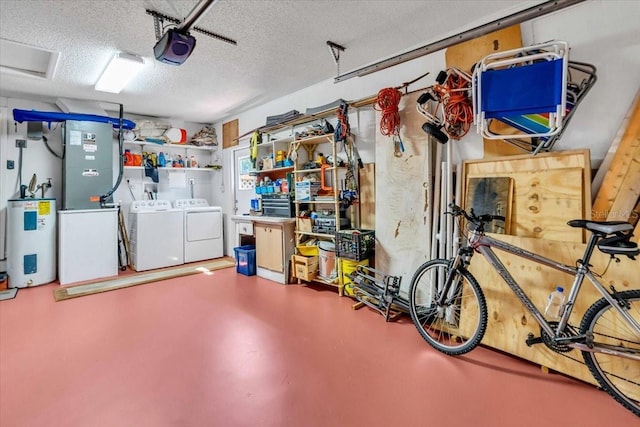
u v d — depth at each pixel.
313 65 3.43
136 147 5.39
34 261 4.04
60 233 4.14
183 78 3.72
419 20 2.57
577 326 1.87
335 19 2.53
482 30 2.44
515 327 2.12
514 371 2.01
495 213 2.32
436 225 2.73
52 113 4.19
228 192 5.80
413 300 2.50
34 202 4.06
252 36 2.77
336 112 3.51
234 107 5.00
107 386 1.91
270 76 3.72
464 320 2.37
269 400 1.77
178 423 1.60
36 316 3.01
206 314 3.03
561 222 2.06
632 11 1.97
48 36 2.68
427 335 2.38
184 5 2.27
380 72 3.32
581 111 2.16
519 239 2.15
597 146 2.11
